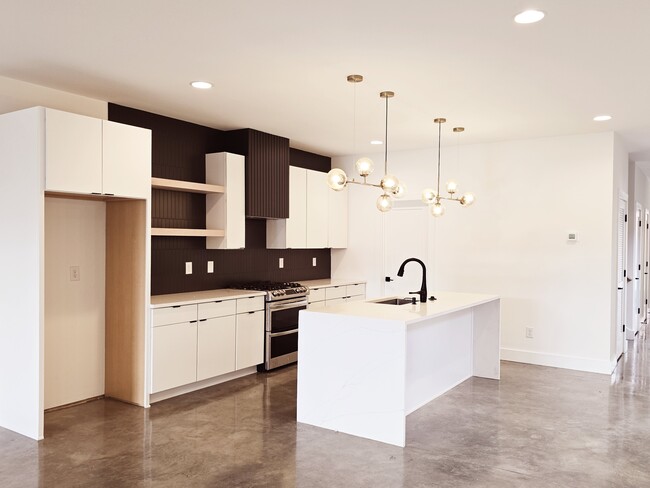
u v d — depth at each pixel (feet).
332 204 23.22
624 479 10.06
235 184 17.83
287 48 10.94
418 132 18.97
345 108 15.72
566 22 9.50
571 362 19.13
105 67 12.19
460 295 17.16
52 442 11.66
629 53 11.01
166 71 12.46
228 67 12.13
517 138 19.89
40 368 11.80
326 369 12.71
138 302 14.30
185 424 12.90
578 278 19.07
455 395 15.66
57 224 13.88
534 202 19.89
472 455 11.14
